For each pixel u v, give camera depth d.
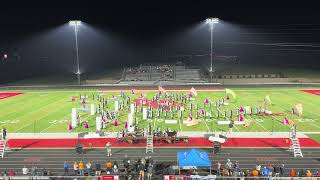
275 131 36.56
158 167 27.16
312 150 30.89
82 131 37.25
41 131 37.41
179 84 70.62
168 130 34.16
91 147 32.06
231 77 76.88
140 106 47.88
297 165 27.58
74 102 53.12
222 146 31.92
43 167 27.64
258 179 24.33
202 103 50.84
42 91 64.81
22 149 31.89
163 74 80.94
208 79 77.25
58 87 67.56
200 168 26.95
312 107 47.88
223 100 50.28
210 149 31.22
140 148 31.59
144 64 92.12
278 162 28.17
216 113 44.53
